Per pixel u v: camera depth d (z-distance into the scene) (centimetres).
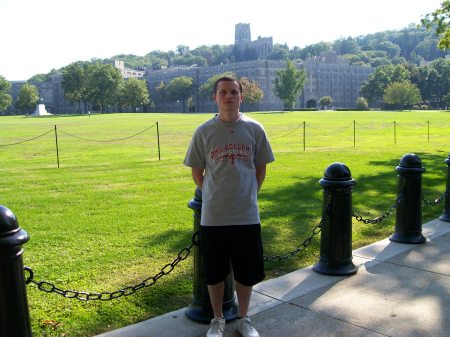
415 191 724
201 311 470
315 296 529
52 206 1062
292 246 725
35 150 2581
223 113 414
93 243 758
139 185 1355
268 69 16250
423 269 612
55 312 501
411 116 7244
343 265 593
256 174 441
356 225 856
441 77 15812
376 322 467
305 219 895
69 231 835
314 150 2398
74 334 454
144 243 754
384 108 14088
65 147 2747
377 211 970
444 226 829
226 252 431
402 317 477
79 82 15788
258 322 469
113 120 7100
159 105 18162
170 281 583
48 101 19838
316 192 1177
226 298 478
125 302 521
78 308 509
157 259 674
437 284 562
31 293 551
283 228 831
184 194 1202
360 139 3216
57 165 1886
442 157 2000
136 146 2777
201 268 470
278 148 2547
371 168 1631
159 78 19662
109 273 619
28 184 1398
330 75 17812
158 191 1249
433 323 464
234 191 416
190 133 3916
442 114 8138
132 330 453
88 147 2741
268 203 1042
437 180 1345
